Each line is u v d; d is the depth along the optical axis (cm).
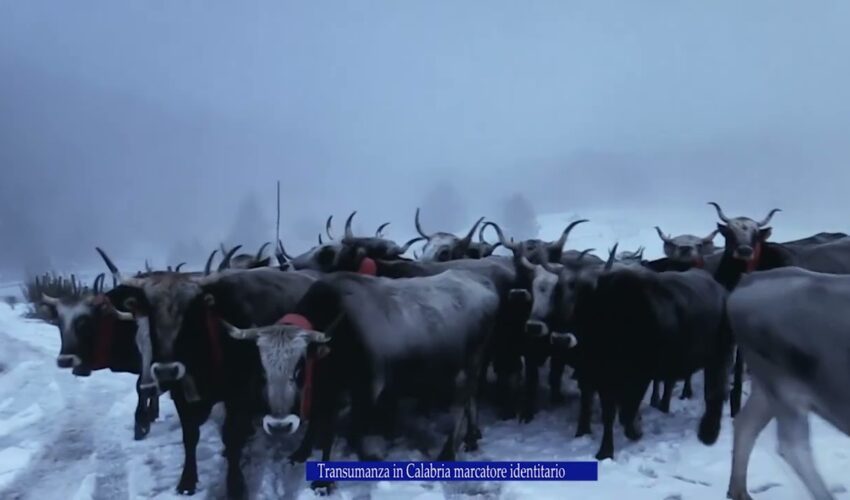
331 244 1310
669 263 1330
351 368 858
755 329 646
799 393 632
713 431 943
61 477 933
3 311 2581
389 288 919
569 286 1003
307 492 841
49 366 1584
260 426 1063
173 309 845
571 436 1042
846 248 1212
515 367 1148
